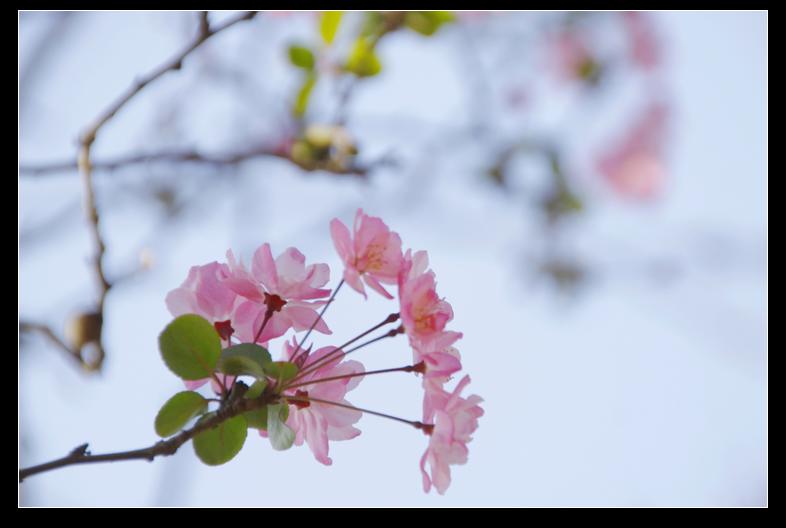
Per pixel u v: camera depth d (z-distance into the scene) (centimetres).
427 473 119
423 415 120
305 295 120
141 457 115
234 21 142
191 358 117
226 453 118
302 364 120
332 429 121
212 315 121
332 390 121
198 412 118
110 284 152
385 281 120
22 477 113
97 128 145
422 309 119
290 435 117
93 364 152
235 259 121
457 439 119
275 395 118
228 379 120
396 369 119
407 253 121
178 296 121
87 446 114
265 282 120
